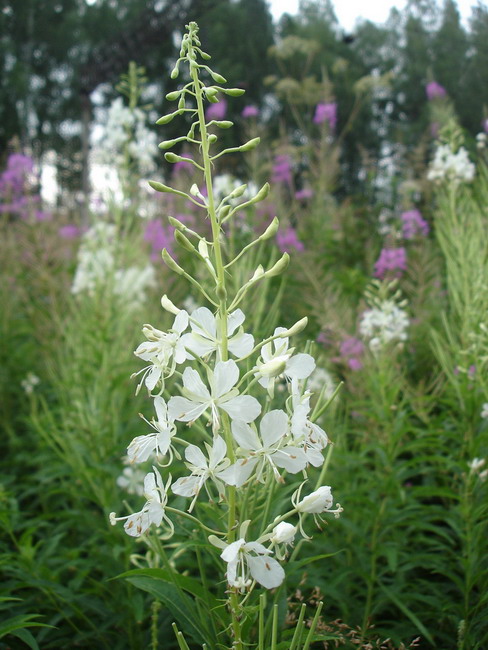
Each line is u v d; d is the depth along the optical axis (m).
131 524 0.20
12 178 0.84
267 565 0.18
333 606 0.34
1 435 0.59
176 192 0.21
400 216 0.80
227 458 0.19
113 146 0.58
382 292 0.45
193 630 0.22
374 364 0.43
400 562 0.33
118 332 0.51
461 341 0.43
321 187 0.87
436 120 0.82
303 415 0.19
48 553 0.34
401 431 0.36
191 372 0.19
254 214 0.75
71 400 0.49
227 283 0.41
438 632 0.31
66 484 0.42
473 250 0.44
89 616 0.35
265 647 0.21
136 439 0.20
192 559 0.34
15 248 0.75
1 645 0.32
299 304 0.63
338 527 0.38
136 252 0.58
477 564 0.31
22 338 0.72
